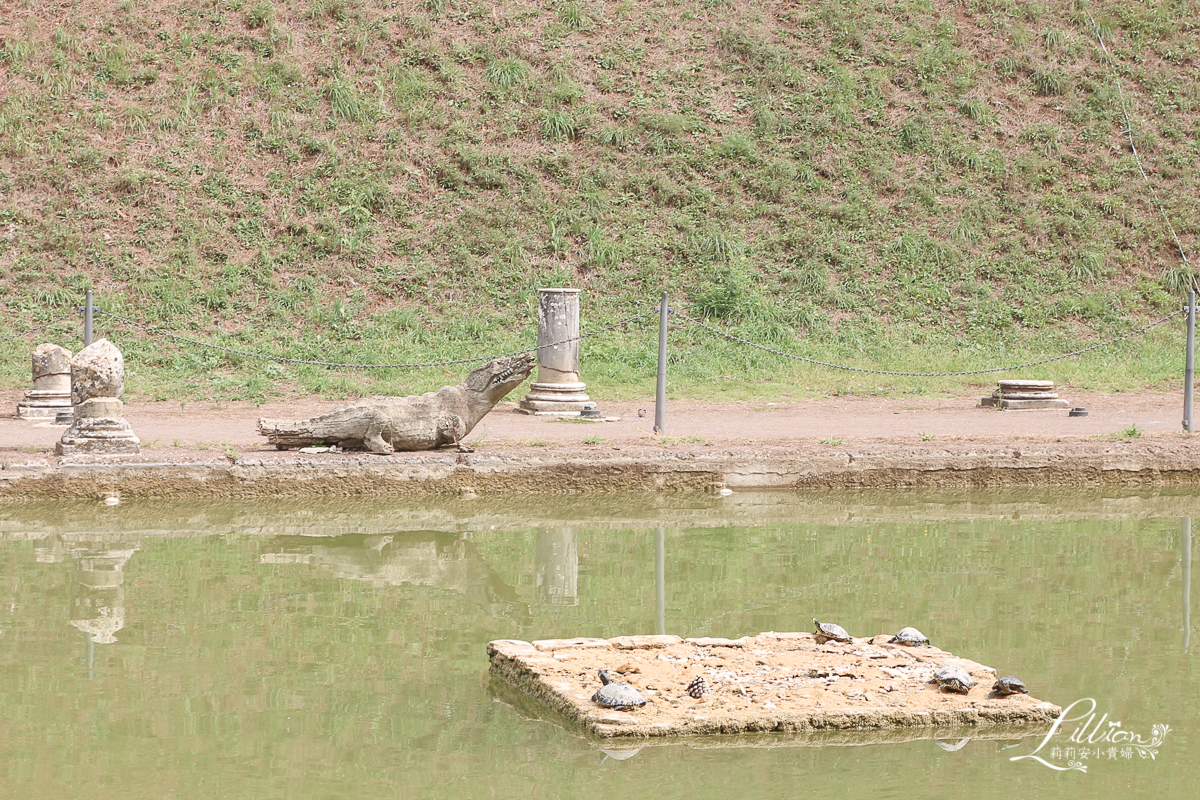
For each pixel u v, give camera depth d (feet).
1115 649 37.14
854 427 78.38
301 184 121.29
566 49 140.97
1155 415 85.10
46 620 39.42
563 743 28.86
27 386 93.86
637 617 40.32
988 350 111.75
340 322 108.06
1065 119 141.59
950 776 27.04
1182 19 156.25
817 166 132.26
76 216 115.24
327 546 51.44
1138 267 126.52
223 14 136.98
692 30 146.82
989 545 52.85
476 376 65.00
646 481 64.39
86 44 131.34
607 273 118.01
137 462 59.41
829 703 30.35
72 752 28.22
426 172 124.98
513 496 62.49
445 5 143.33
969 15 153.38
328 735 29.40
